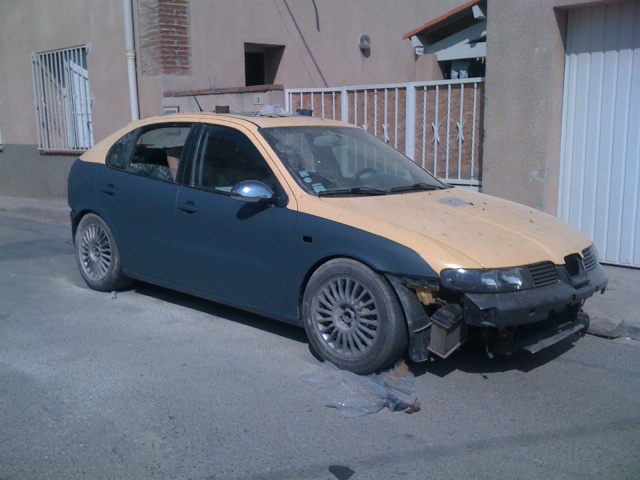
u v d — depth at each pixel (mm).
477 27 10633
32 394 4793
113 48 11789
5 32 14281
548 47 7723
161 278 6406
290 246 5273
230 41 11883
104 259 7047
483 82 8516
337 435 4238
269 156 5598
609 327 6000
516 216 5508
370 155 6211
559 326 5199
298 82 12828
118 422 4395
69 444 4121
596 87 7723
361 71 13695
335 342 5109
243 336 5934
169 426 4344
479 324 4609
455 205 5527
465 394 4832
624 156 7617
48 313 6562
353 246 4910
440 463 3922
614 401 4754
